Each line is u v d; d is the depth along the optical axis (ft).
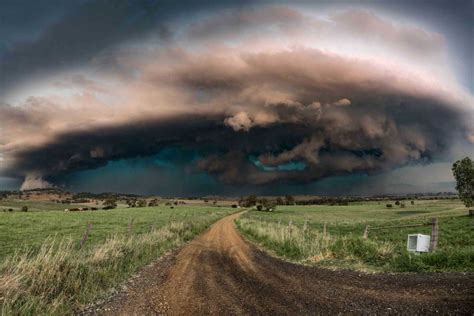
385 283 33.06
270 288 34.94
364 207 493.77
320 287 33.83
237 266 50.67
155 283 39.86
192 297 32.91
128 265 48.62
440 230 103.76
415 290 29.40
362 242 52.29
